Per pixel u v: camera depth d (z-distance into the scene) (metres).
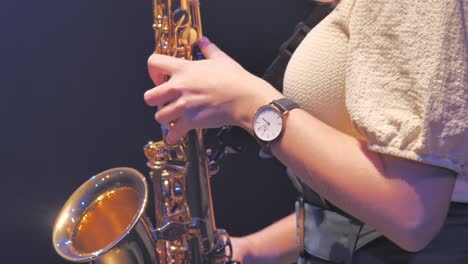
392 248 1.36
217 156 1.77
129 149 3.05
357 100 1.15
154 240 1.77
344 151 1.20
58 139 3.03
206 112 1.33
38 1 2.85
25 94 2.97
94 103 3.00
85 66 2.95
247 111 1.29
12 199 3.07
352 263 1.40
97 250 1.90
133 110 3.01
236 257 1.84
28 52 2.91
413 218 1.14
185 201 1.72
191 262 1.75
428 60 1.10
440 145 1.10
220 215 3.09
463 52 1.09
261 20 2.80
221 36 2.83
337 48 1.28
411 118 1.12
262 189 3.06
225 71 1.34
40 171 3.06
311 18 1.65
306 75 1.32
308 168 1.22
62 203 3.08
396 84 1.14
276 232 1.90
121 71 2.96
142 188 1.81
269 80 1.68
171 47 1.63
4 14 2.85
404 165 1.15
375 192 1.16
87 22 2.89
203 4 2.79
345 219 1.43
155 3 1.62
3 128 3.00
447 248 1.31
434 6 1.09
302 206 1.54
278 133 1.25
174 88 1.36
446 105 1.09
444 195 1.14
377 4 1.15
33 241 3.11
